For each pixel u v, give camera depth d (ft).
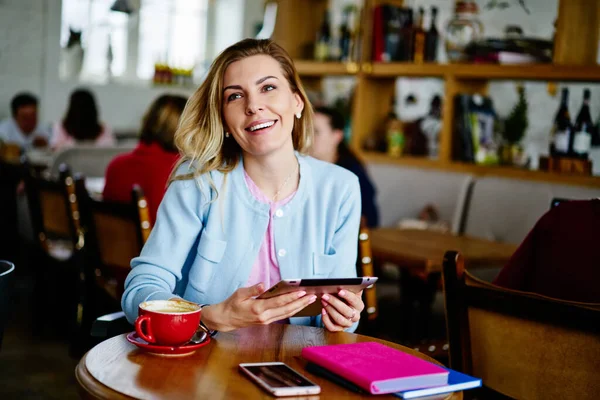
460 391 4.19
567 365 4.77
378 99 16.17
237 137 5.77
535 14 13.53
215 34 26.53
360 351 4.44
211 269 5.79
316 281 4.65
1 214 17.42
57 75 23.66
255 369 4.21
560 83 13.16
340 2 16.90
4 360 11.19
